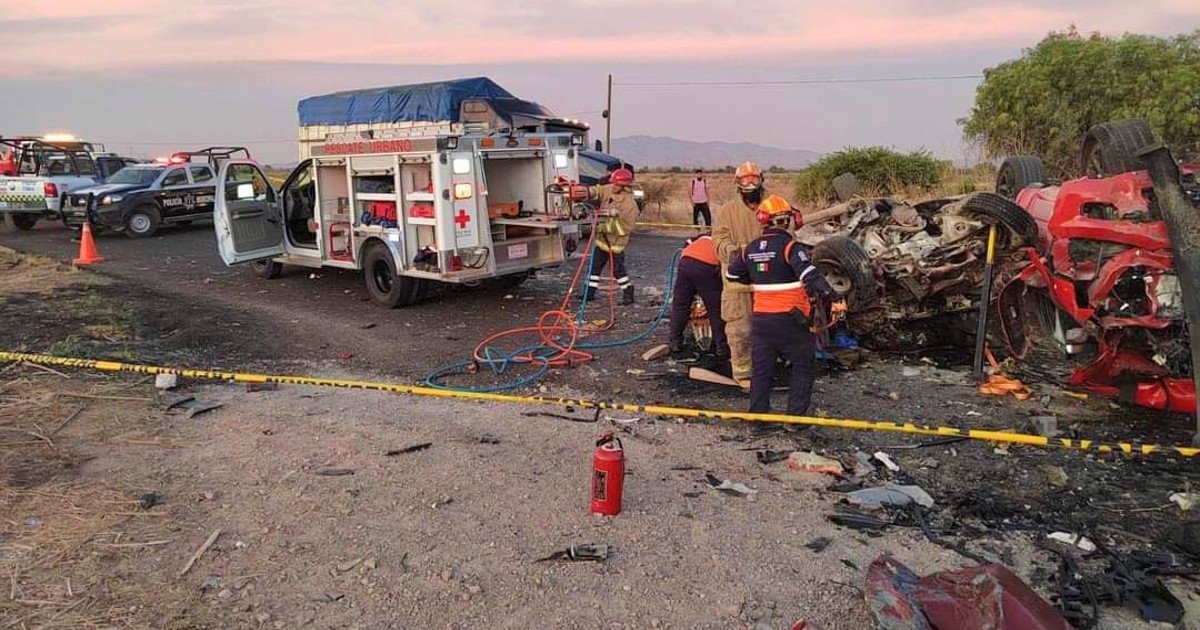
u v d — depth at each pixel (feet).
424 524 14.01
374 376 23.93
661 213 72.13
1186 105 57.67
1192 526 13.51
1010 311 22.07
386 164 32.24
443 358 25.81
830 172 68.44
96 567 12.63
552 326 29.30
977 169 64.23
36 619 11.24
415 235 32.22
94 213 60.70
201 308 33.94
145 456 17.12
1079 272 17.93
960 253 22.62
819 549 13.17
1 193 67.21
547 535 13.62
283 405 20.76
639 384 22.66
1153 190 16.96
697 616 11.41
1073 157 58.59
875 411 19.95
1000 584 10.23
